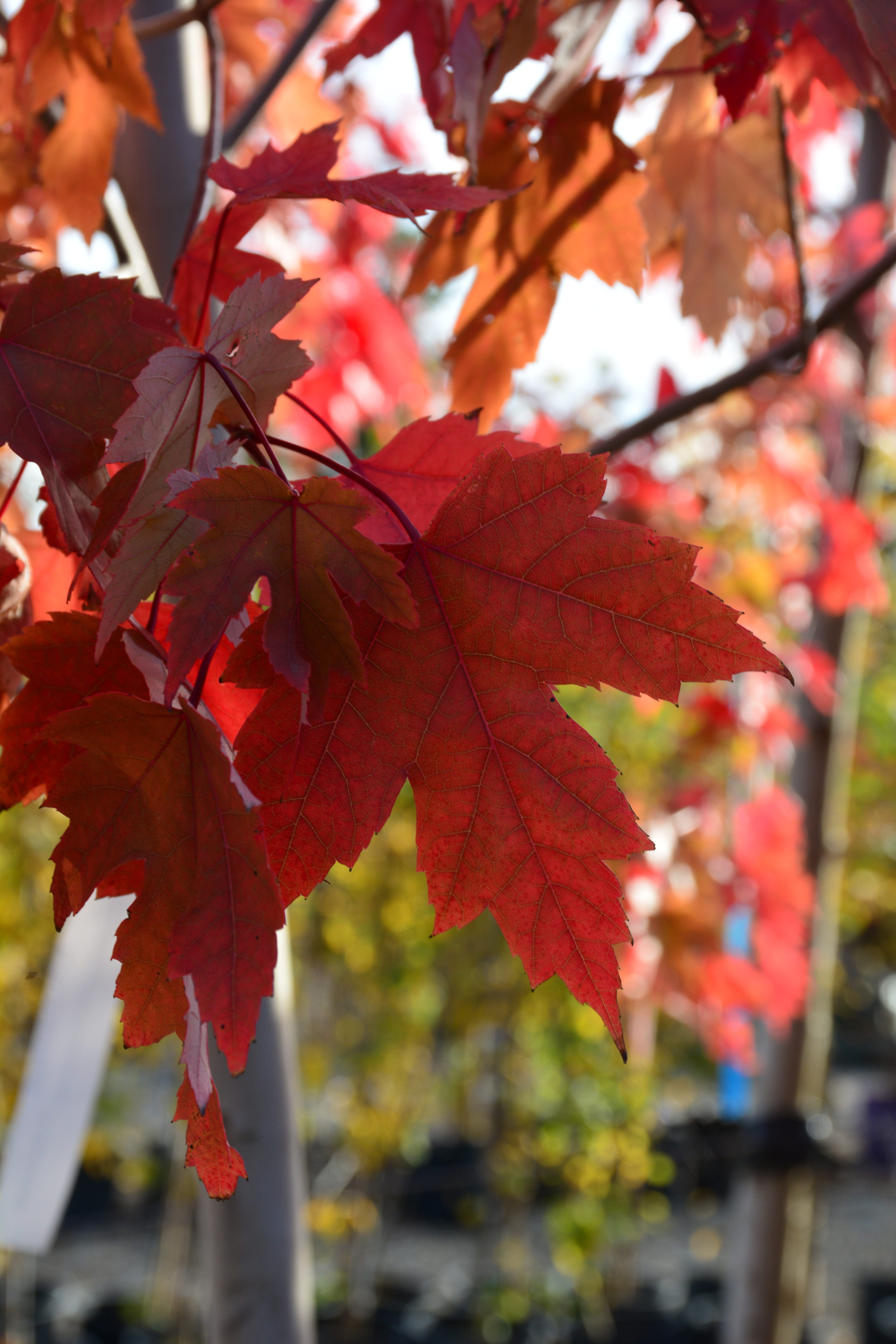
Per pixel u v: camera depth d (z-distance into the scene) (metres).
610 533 0.59
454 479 0.63
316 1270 3.92
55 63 0.75
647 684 0.59
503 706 0.59
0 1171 0.80
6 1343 3.17
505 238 0.74
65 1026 0.82
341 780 0.58
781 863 2.01
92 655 0.59
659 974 2.01
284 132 1.38
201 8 0.70
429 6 0.72
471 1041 3.72
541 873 0.59
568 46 0.75
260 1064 0.83
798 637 2.38
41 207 1.01
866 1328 3.63
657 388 2.17
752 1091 2.35
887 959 4.91
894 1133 4.57
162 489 0.58
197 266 0.65
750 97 0.68
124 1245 4.30
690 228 0.95
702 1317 3.50
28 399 0.58
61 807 0.57
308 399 1.64
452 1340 3.43
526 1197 3.69
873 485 2.65
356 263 1.70
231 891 0.56
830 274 2.04
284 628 0.57
